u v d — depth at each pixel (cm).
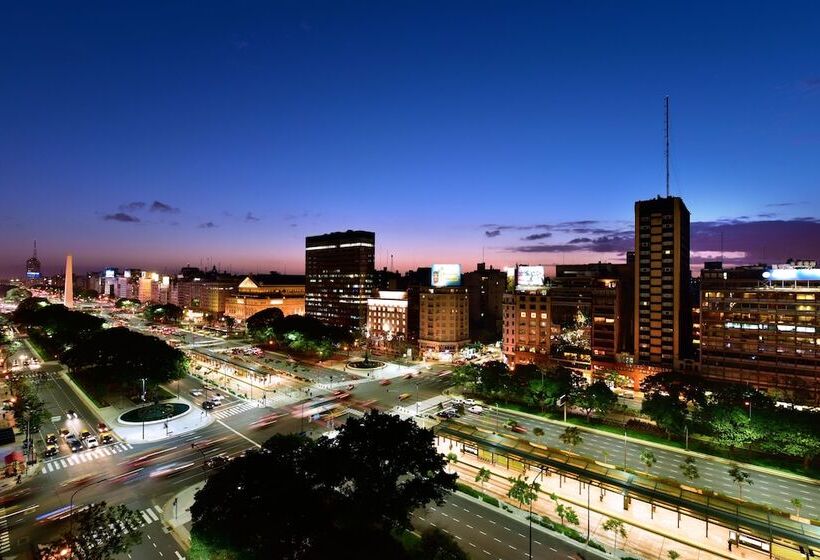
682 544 6788
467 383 14738
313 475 6444
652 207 15238
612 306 15900
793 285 12750
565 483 8788
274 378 17150
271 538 5366
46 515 7388
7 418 12244
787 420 9250
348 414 12700
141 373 13538
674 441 10525
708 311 13788
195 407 13288
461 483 8619
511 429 11469
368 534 6084
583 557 6384
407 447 6544
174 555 6331
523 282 18262
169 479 8662
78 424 11738
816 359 12244
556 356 16900
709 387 12162
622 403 13775
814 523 6575
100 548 5950
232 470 5866
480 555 6412
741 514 6650
